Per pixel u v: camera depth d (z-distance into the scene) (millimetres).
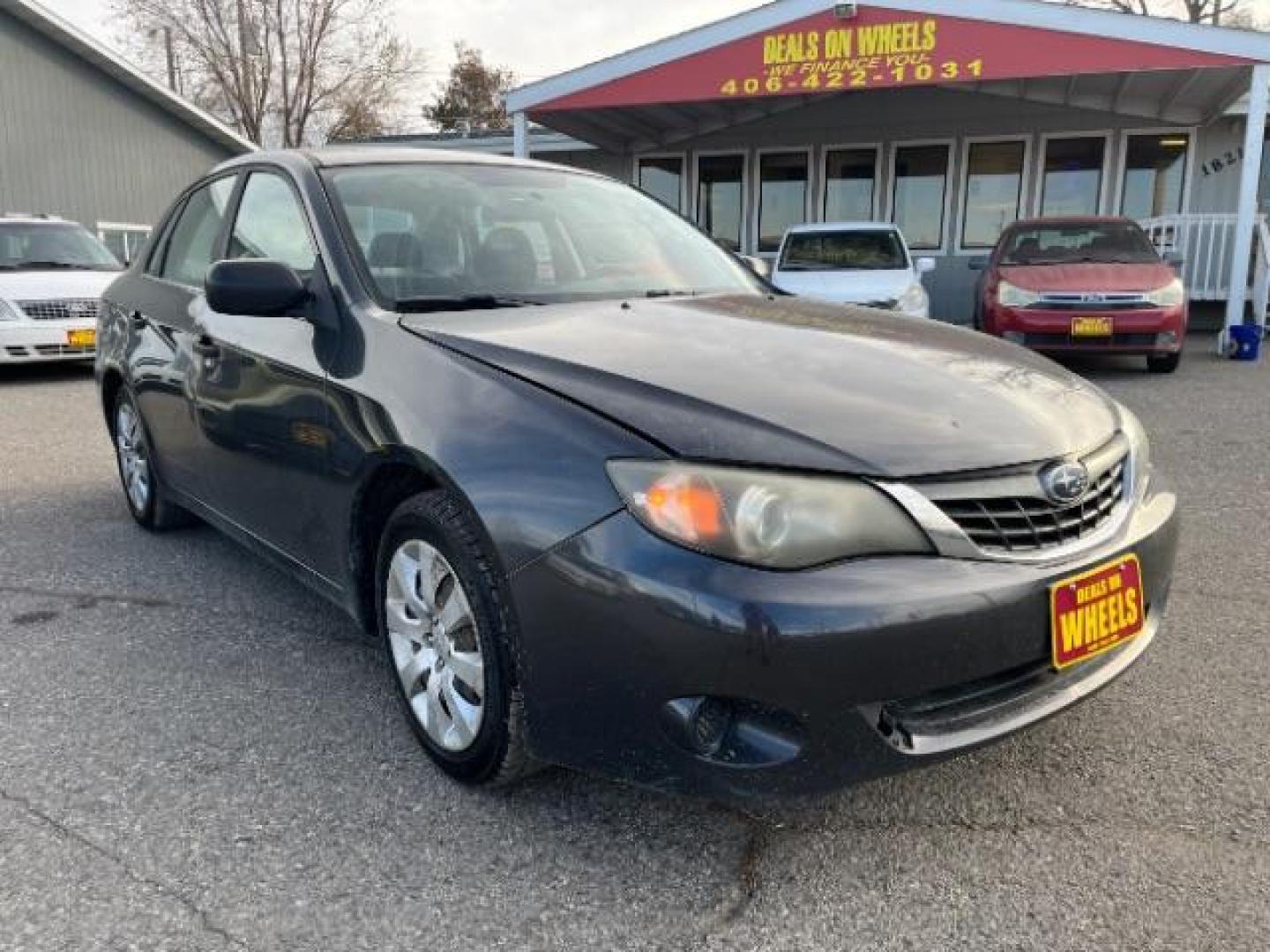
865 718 1931
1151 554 2379
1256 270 11727
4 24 16906
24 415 7859
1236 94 12102
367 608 2826
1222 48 9766
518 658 2146
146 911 2010
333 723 2791
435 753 2496
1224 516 4707
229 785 2469
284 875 2125
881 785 2465
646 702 1964
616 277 3309
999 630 2000
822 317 2953
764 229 15734
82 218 18297
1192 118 13680
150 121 19297
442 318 2709
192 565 4145
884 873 2135
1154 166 14047
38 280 9758
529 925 1982
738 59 11047
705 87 11234
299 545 3061
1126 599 2260
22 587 3881
